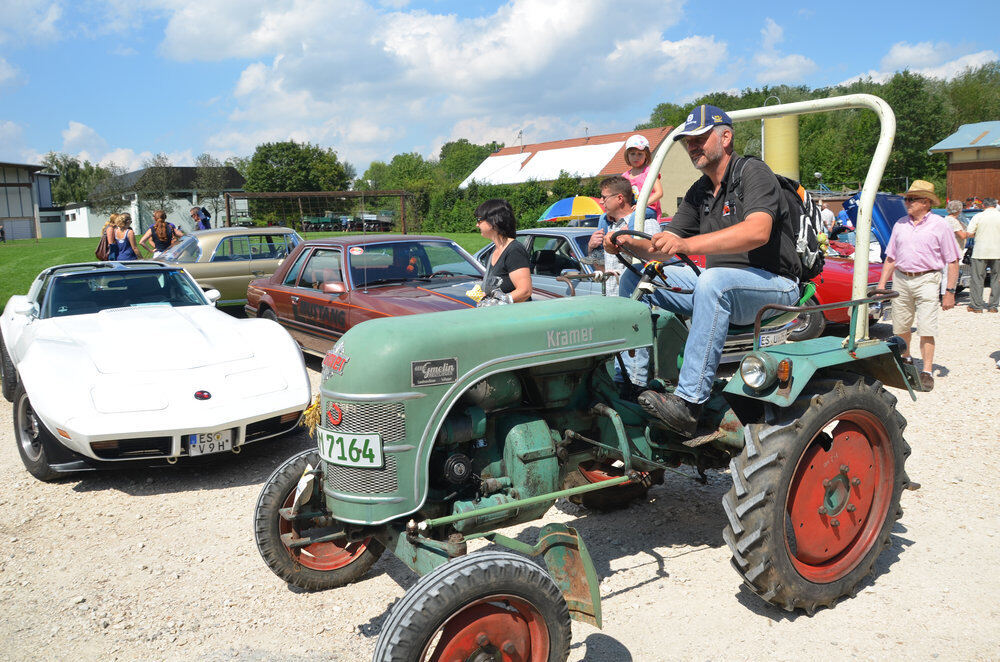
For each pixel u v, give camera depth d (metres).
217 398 5.19
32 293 7.52
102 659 3.20
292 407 5.39
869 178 3.38
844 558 3.48
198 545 4.36
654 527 4.33
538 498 2.99
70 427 4.81
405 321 2.96
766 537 3.09
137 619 3.54
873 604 3.38
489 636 2.57
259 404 5.26
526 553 2.84
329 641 3.30
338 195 24.31
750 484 3.13
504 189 50.66
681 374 3.35
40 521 4.79
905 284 7.00
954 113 57.44
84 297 6.82
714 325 3.27
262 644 3.29
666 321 3.74
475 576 2.46
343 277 7.64
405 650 2.37
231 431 5.14
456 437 2.92
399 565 4.04
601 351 3.27
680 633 3.21
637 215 4.23
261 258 12.44
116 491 5.29
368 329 2.88
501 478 3.05
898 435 3.59
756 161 3.33
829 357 3.29
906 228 6.98
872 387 3.49
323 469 3.05
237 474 5.59
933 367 7.82
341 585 3.79
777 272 3.48
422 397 2.79
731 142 3.47
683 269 3.89
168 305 6.91
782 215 3.37
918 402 6.56
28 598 3.77
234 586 3.84
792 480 3.28
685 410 3.27
